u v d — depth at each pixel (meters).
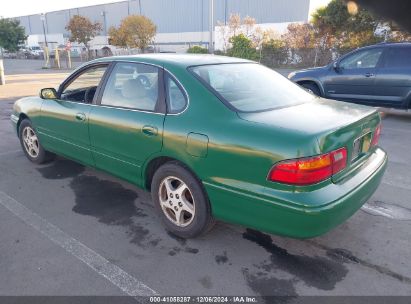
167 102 3.00
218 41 30.00
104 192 4.07
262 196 2.42
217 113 2.71
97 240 3.10
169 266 2.74
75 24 38.25
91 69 3.88
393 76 7.58
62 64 32.81
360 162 2.81
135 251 2.94
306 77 8.88
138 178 3.33
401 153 5.48
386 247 2.97
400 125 7.46
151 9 48.34
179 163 2.93
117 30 35.19
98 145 3.62
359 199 2.61
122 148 3.34
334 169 2.43
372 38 19.50
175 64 3.11
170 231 3.20
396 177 4.49
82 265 2.76
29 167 4.88
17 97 11.96
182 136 2.79
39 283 2.56
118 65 3.54
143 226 3.33
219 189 2.64
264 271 2.68
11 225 3.37
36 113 4.47
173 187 3.10
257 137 2.45
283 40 24.19
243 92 3.01
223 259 2.82
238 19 27.92
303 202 2.29
